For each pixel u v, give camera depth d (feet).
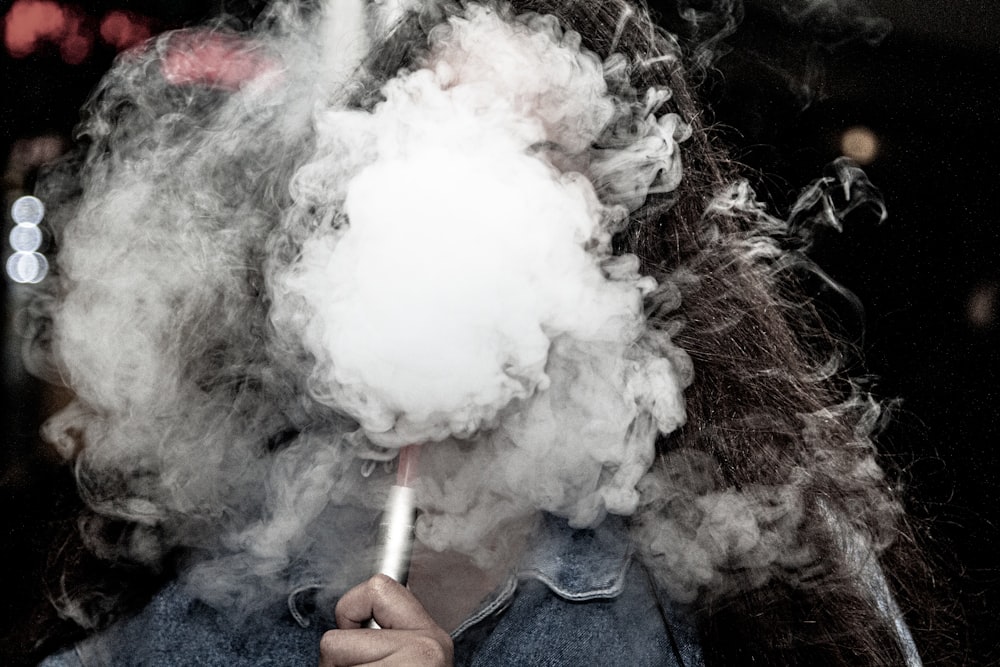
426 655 2.48
